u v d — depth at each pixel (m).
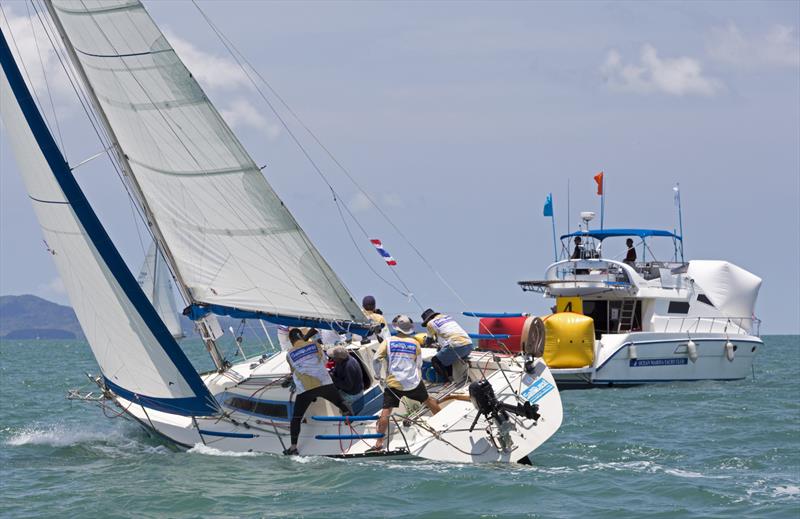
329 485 45.81
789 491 46.09
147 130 57.31
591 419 73.69
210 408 54.50
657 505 42.75
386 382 52.09
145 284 82.19
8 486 47.97
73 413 82.88
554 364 100.38
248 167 56.22
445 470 48.97
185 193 57.31
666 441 62.12
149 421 56.56
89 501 44.09
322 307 56.28
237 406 57.47
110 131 57.69
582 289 107.94
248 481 46.97
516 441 51.47
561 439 62.94
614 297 109.56
